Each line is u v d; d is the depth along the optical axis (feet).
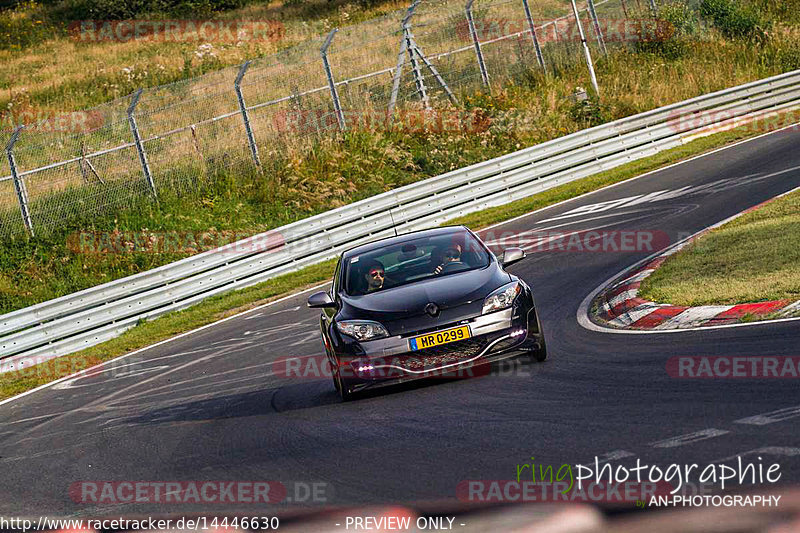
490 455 64.03
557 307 130.21
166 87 401.49
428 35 398.21
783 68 383.24
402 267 102.17
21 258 268.00
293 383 117.70
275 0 636.48
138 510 69.97
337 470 68.85
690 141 309.83
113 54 514.27
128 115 298.15
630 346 94.43
